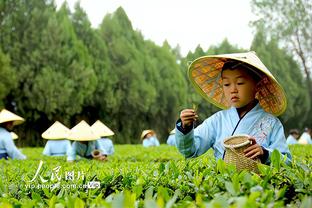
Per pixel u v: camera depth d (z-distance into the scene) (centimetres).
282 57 6169
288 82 6066
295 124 6253
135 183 370
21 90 3812
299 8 3847
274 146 463
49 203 298
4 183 420
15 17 3938
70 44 4000
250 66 464
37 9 3950
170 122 5019
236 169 390
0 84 3591
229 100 480
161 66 5138
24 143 3844
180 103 5094
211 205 220
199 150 493
